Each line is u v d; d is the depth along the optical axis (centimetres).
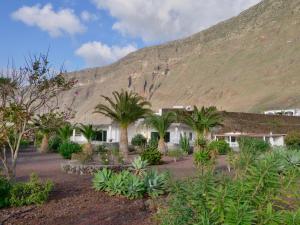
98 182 1172
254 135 4922
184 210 463
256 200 436
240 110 18162
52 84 1260
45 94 1257
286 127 5750
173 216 477
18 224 796
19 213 884
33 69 1296
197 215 453
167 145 3906
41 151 3547
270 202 443
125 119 2870
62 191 1160
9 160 2514
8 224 795
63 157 2691
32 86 1234
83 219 838
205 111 3478
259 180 445
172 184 507
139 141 4425
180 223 461
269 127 5622
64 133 3700
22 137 1257
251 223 407
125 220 823
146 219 816
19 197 979
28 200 970
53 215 873
